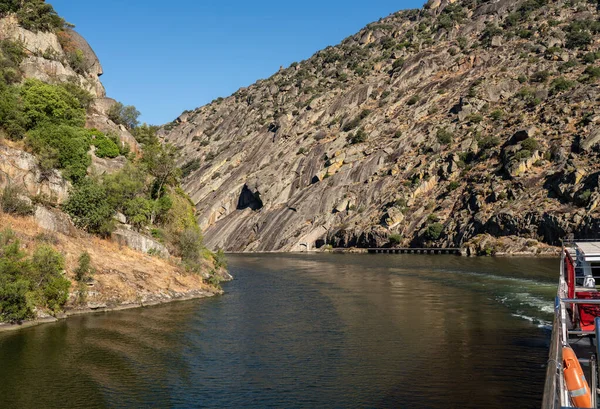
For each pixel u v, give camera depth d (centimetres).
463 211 10288
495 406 1814
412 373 2200
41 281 3334
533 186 9431
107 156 5750
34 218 3959
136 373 2238
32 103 5128
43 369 2277
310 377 2175
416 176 12338
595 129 9419
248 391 2014
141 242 4694
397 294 4562
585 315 1747
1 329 2942
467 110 13762
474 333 2897
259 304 4081
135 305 3825
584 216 7831
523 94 13188
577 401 1103
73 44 8262
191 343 2756
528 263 6888
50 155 4619
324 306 3969
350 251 11875
